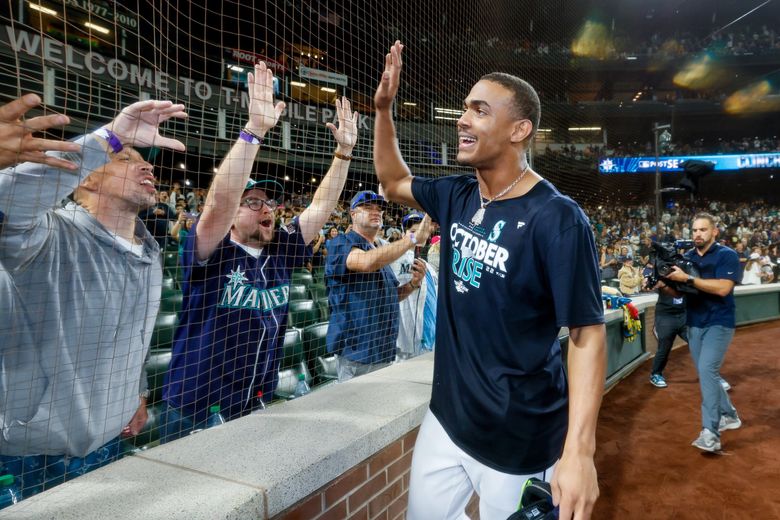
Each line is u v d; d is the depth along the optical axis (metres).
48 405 1.28
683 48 25.19
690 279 3.19
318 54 3.39
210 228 1.72
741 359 5.66
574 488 0.89
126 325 1.47
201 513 1.03
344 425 1.56
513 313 1.16
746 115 25.80
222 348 1.78
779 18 25.44
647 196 23.28
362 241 2.60
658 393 4.49
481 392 1.21
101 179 1.40
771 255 13.45
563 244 1.04
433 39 4.01
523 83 1.18
